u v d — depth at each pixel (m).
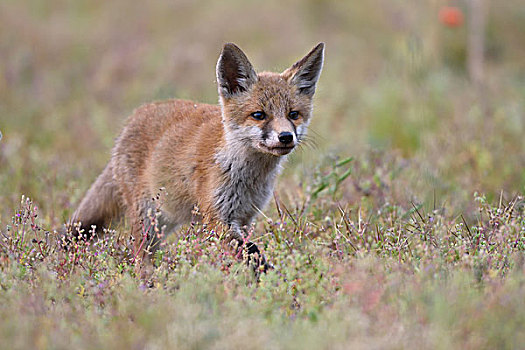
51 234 9.96
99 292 7.92
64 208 12.24
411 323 6.76
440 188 12.63
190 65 24.31
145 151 11.29
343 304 7.27
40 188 13.17
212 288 7.53
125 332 6.63
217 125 10.64
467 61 23.44
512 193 12.38
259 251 9.29
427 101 18.45
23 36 27.27
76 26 30.00
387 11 29.22
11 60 23.83
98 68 24.23
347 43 27.91
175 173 10.79
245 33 28.67
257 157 10.45
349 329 6.64
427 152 15.22
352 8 30.41
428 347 6.27
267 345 6.28
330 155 13.37
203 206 10.52
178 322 6.71
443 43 23.98
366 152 14.93
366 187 12.48
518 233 9.16
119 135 11.85
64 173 14.19
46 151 16.78
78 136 17.98
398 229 10.23
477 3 23.30
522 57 26.20
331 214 11.48
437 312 6.66
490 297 7.18
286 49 26.88
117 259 9.40
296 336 6.45
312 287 7.91
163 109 11.57
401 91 19.25
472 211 11.37
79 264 8.83
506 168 14.12
